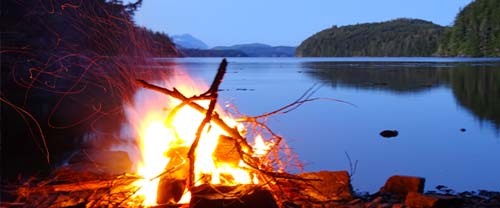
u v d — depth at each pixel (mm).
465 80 27797
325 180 3617
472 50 108938
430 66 52531
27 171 5492
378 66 55094
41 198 3445
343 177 3650
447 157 6723
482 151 7148
